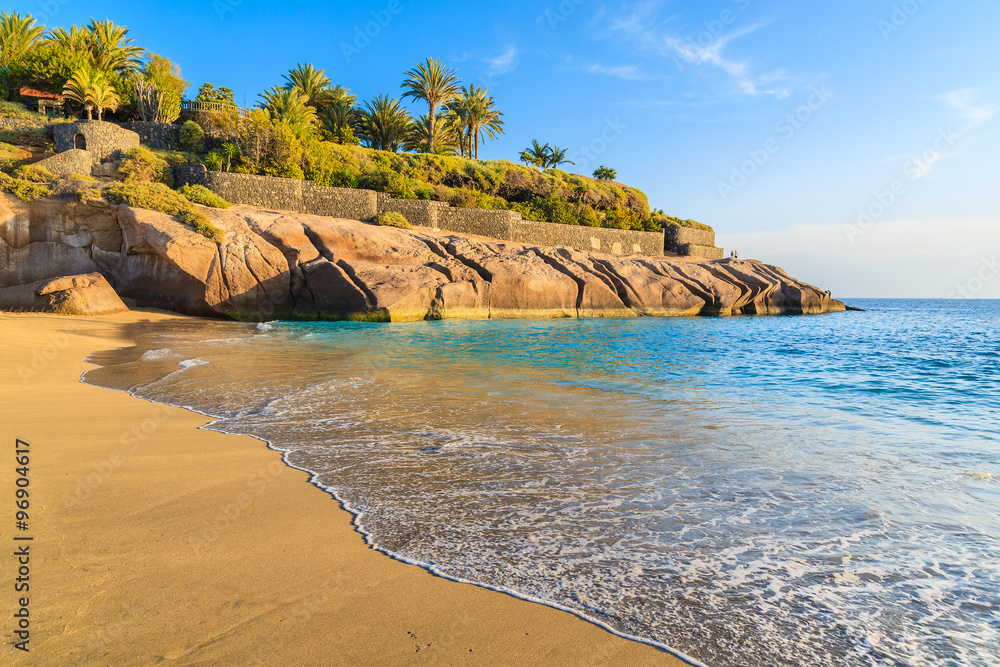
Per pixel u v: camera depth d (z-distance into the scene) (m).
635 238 52.06
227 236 26.30
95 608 2.51
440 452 5.39
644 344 19.73
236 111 36.72
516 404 8.03
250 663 2.16
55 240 25.19
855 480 4.76
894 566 3.17
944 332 29.69
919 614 2.67
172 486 4.29
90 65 36.91
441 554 3.21
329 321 27.14
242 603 2.61
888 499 4.28
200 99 42.00
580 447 5.66
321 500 4.06
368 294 27.27
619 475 4.77
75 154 29.45
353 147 44.50
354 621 2.49
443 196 43.66
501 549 3.30
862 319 44.22
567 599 2.75
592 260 38.75
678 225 59.22
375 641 2.34
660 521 3.77
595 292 35.91
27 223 24.61
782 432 6.64
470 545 3.35
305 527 3.55
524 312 33.09
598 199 57.38
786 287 48.00
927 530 3.70
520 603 2.70
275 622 2.46
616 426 6.71
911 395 10.04
